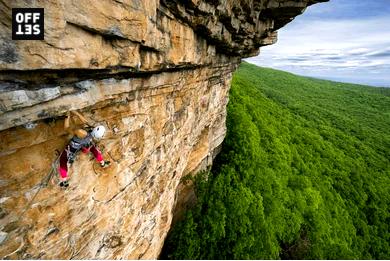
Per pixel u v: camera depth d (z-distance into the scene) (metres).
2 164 5.23
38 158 5.73
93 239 7.92
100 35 5.51
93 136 6.07
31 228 5.96
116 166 8.10
